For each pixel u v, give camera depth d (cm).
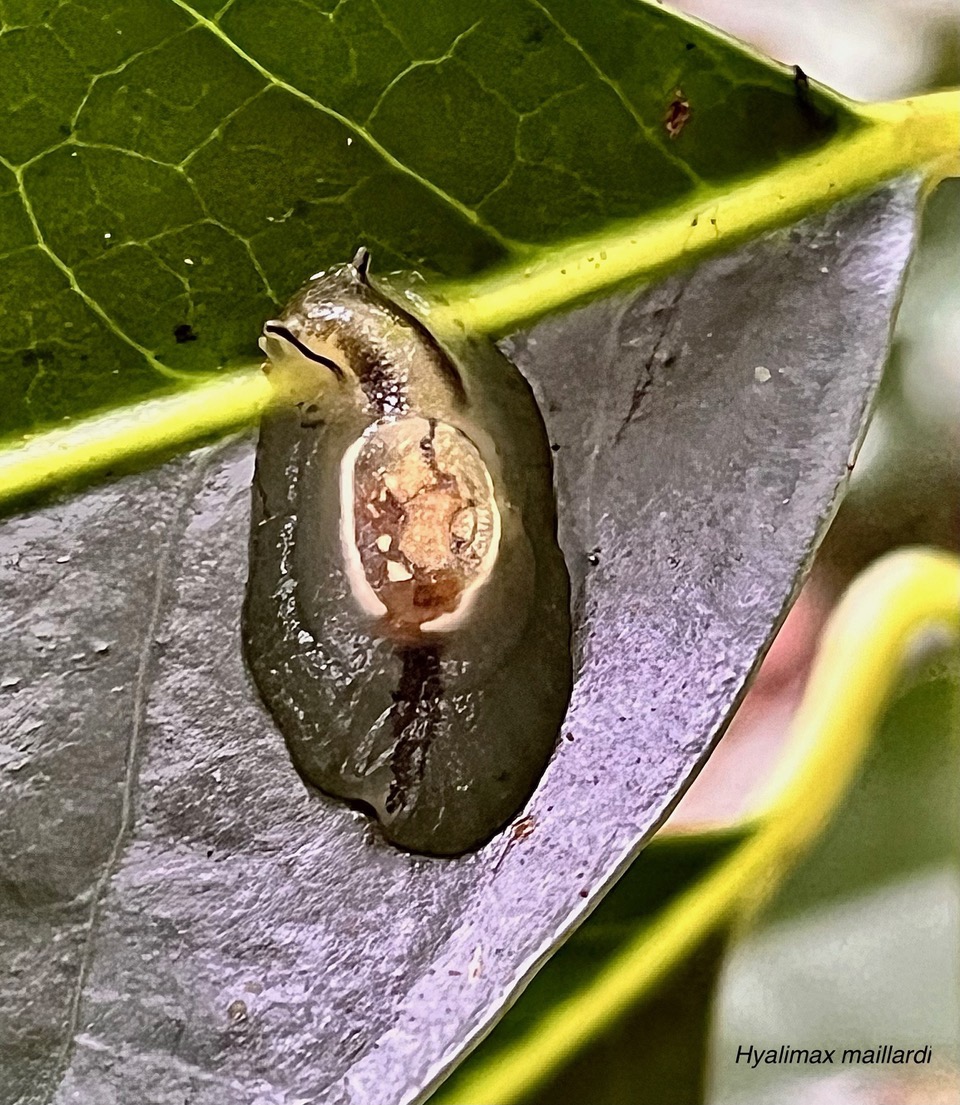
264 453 10
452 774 10
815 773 10
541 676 10
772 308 9
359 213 10
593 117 9
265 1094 9
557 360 10
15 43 9
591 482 10
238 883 9
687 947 10
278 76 9
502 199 10
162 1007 9
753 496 9
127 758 9
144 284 9
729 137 9
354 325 10
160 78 9
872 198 9
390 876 9
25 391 9
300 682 10
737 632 9
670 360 10
